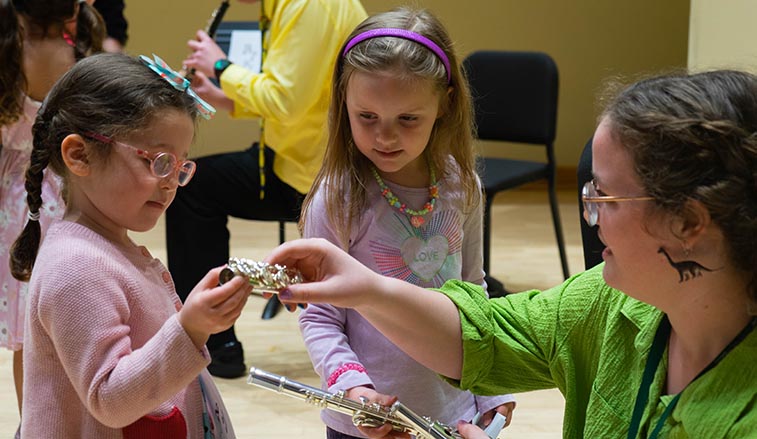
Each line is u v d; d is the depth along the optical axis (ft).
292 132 8.79
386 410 3.95
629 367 3.72
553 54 18.47
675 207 3.11
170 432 3.88
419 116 4.86
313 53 8.31
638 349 3.62
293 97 8.40
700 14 9.69
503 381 4.17
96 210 4.03
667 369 3.56
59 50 7.52
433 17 5.18
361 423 3.95
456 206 5.25
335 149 5.11
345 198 5.02
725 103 3.10
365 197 5.07
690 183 3.07
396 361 4.97
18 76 7.11
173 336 3.55
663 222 3.16
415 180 5.19
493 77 12.63
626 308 3.72
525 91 12.43
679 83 3.24
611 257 3.40
